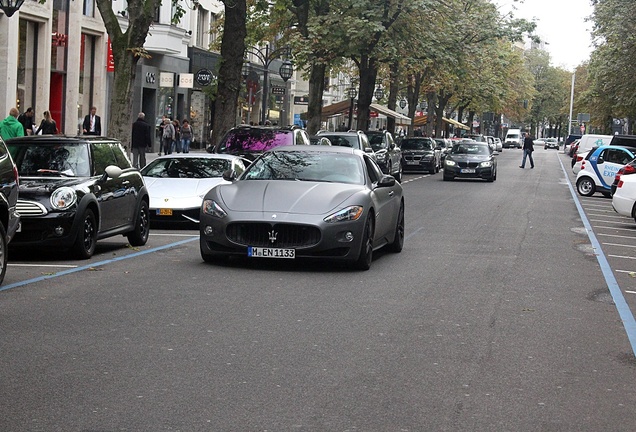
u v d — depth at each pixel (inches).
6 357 285.7
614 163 1385.3
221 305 383.6
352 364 290.5
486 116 4926.2
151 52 1784.0
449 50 1652.3
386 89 2522.1
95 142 569.0
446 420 234.8
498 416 240.4
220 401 244.4
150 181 735.1
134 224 595.8
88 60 1519.4
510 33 2063.2
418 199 1144.8
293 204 484.1
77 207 507.2
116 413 231.3
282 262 519.5
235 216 479.8
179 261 519.5
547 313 399.2
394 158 1549.0
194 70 2018.9
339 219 477.7
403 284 460.1
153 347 304.3
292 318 361.4
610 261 611.5
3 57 1214.9
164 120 1572.3
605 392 270.7
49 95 1362.0
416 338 333.7
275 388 259.0
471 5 2062.0
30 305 372.8
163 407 237.6
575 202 1225.4
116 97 877.8
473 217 903.1
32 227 496.4
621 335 359.9
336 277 473.4
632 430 233.9
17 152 549.0
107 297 395.5
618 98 1800.0
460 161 1638.8
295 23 1579.7
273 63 2623.0
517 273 522.9
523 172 2160.4
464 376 281.4
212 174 754.8
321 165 534.6
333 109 2069.4
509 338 342.3
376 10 1444.4
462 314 386.3
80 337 315.9
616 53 1763.0
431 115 2829.7
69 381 260.1
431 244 653.3
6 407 234.2
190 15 2018.9
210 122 2202.3
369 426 227.1
